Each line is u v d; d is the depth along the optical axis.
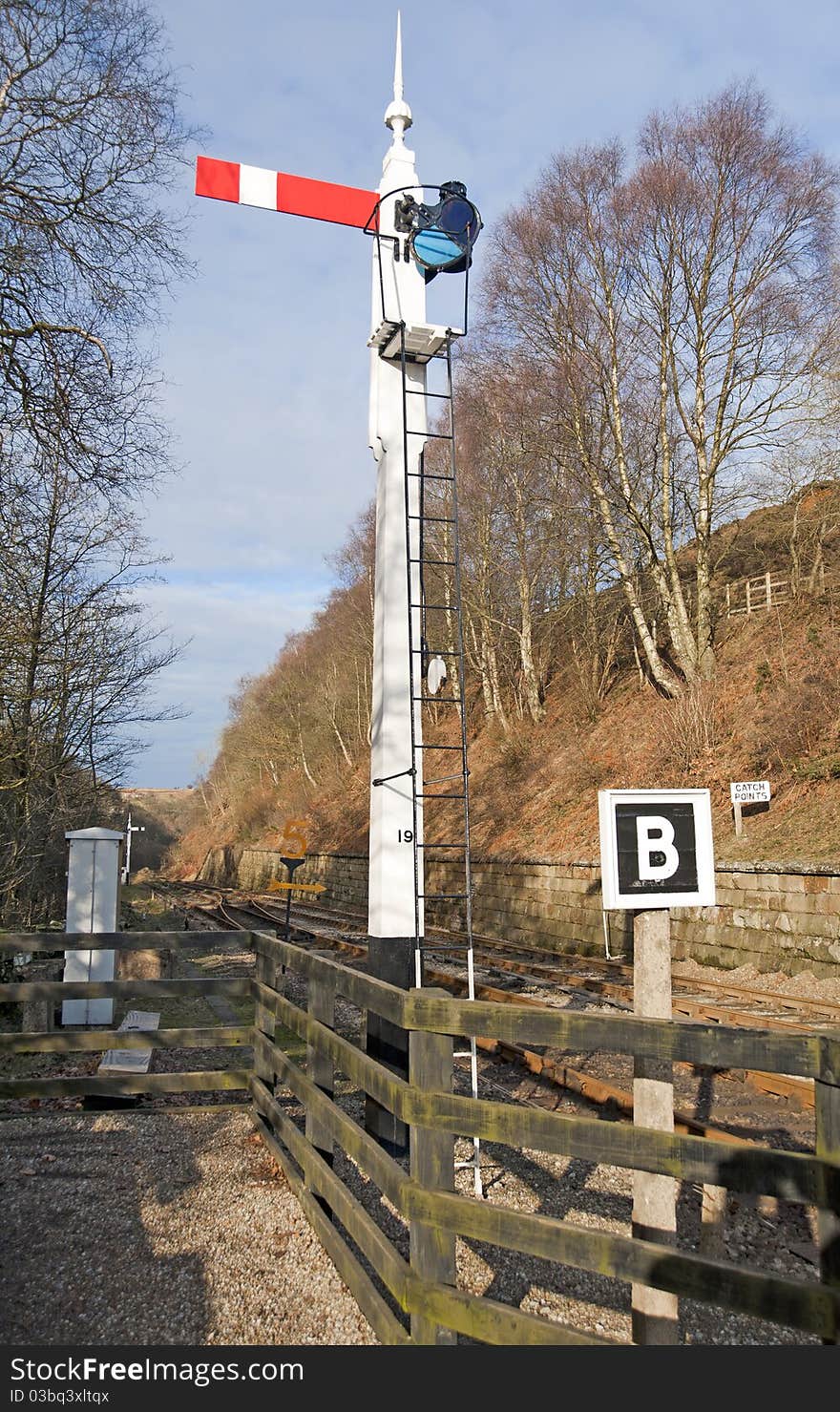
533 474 29.30
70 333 10.87
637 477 25.47
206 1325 3.84
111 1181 5.41
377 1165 3.67
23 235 10.40
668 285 24.25
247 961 16.64
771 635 23.78
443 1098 3.21
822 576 24.98
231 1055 8.73
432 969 15.32
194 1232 4.73
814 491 27.61
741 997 12.80
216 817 76.38
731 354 23.83
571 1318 3.90
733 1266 2.43
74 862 9.67
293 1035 9.54
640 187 23.81
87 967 9.52
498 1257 4.50
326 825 44.81
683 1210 5.16
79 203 10.84
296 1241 4.61
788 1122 6.79
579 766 24.61
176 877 75.62
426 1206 3.20
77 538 14.09
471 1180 5.50
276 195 6.58
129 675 15.75
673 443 26.05
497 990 12.80
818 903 13.94
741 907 15.59
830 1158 2.27
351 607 50.25
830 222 22.83
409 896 6.06
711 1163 2.52
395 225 6.51
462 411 28.20
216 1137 6.19
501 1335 2.93
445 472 30.03
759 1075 7.73
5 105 10.23
